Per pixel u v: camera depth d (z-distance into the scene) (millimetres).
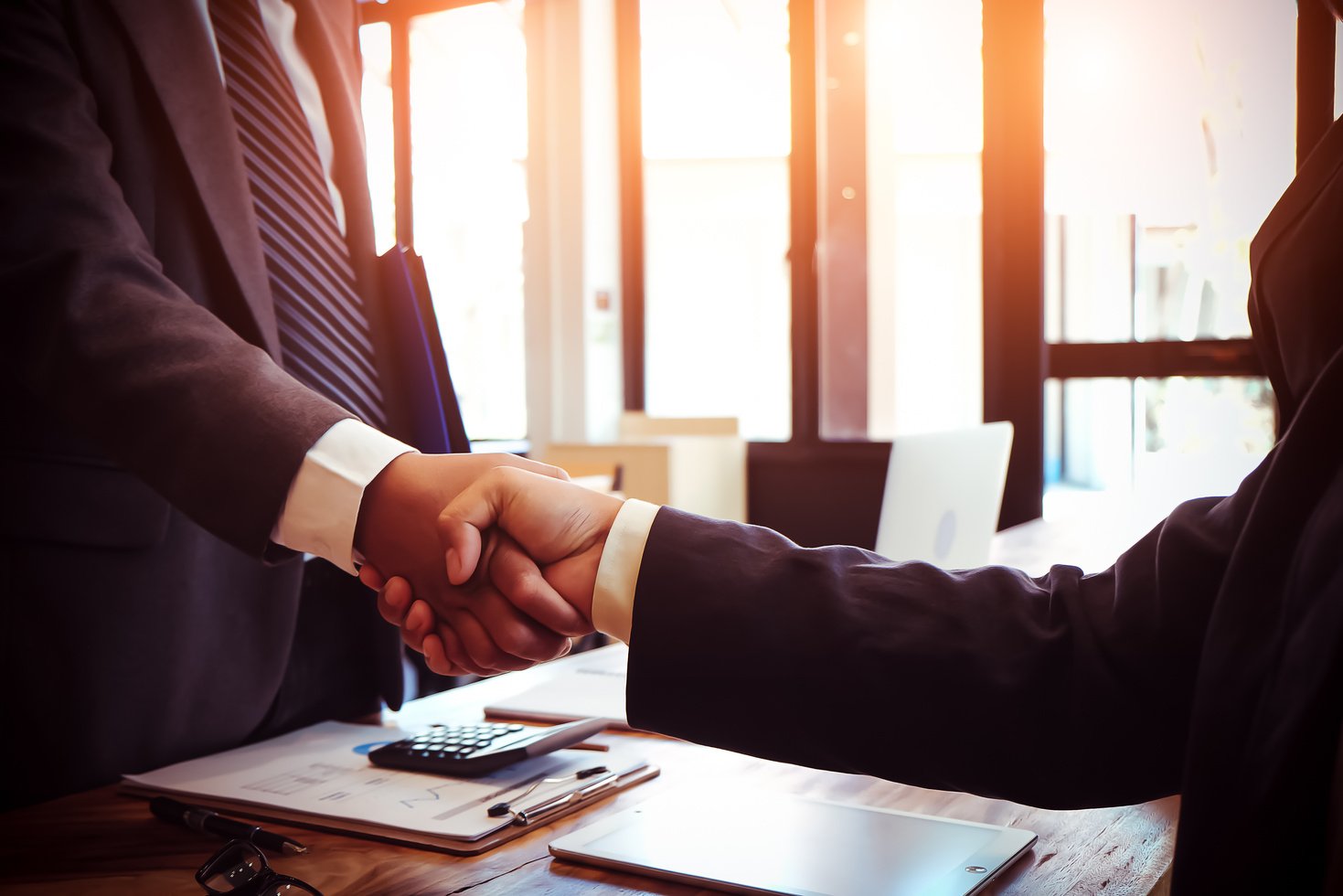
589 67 5438
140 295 681
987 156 4676
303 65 1122
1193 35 4340
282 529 654
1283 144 4246
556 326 5480
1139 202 4508
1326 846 360
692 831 628
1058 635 532
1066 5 4535
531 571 616
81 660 829
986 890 548
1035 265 4656
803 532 5383
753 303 8312
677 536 583
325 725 936
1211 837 400
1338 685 360
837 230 5277
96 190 729
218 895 540
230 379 649
